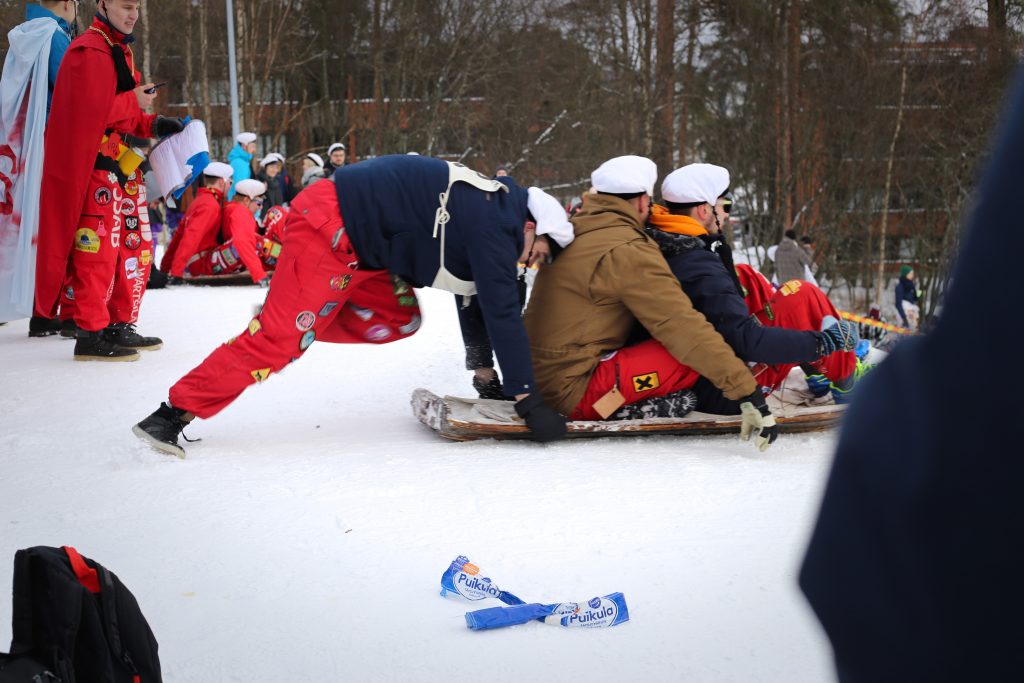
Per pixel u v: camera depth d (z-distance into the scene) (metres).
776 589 2.78
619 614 2.59
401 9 39.28
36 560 1.84
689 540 3.17
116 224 6.40
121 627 1.87
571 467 4.04
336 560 3.05
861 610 0.74
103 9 5.93
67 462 4.19
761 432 4.25
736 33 34.53
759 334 4.31
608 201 4.54
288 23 39.91
